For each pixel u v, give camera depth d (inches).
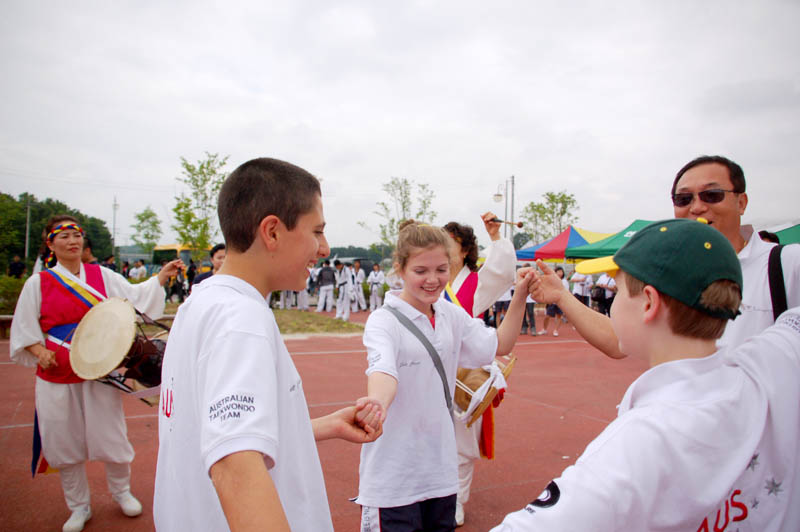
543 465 171.0
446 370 96.5
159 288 142.9
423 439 90.3
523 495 149.3
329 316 686.5
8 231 1686.8
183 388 46.8
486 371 112.1
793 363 45.8
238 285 49.4
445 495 90.7
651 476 36.7
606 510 35.3
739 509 43.1
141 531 124.8
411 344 90.5
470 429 122.6
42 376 121.5
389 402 77.3
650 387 43.9
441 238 93.0
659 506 37.5
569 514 35.5
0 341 400.5
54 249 128.4
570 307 89.3
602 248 564.1
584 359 371.2
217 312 45.5
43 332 124.5
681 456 37.9
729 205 82.9
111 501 141.2
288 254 51.8
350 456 175.9
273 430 40.4
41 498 141.8
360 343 435.2
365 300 921.5
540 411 232.7
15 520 129.9
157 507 51.5
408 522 87.4
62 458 121.5
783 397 44.3
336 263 769.6
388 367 82.3
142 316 122.1
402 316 92.7
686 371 42.5
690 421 39.0
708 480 38.6
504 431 204.5
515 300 102.3
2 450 174.7
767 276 78.5
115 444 126.0
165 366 52.6
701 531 40.9
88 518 128.7
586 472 37.1
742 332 79.5
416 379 90.4
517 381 295.4
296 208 51.2
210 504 45.6
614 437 38.9
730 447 40.3
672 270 43.0
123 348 108.7
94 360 110.7
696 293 42.3
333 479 157.9
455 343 99.2
